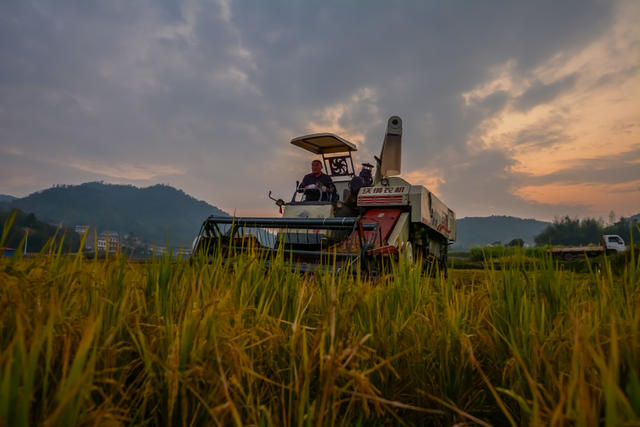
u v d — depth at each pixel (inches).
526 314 70.9
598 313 71.3
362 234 218.4
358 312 80.8
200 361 47.7
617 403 36.1
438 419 64.8
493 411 66.4
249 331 58.9
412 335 73.9
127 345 57.0
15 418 31.2
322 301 85.3
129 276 76.9
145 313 64.8
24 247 55.1
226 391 39.2
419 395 65.2
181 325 58.2
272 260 104.3
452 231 504.4
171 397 41.7
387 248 243.3
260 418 49.0
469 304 91.0
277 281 90.9
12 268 49.6
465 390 65.3
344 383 55.0
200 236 234.4
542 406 43.2
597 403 44.9
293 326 52.1
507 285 88.7
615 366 36.2
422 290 100.7
